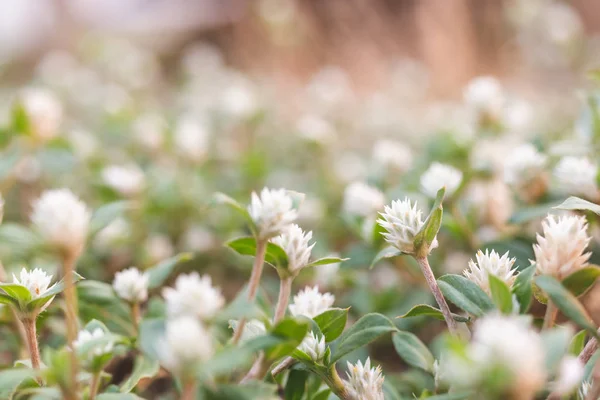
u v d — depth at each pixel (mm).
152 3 2566
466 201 569
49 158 705
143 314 460
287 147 1090
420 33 1824
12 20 2412
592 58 1545
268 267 665
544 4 1664
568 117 1075
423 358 408
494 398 313
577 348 381
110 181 678
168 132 892
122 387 387
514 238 497
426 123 1217
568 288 358
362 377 385
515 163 499
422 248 384
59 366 344
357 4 1947
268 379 386
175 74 2209
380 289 573
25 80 2115
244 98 1054
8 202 807
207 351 329
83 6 2424
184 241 716
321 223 733
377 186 680
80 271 584
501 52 1826
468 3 1825
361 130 1256
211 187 818
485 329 315
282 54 2021
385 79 1849
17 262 520
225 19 2250
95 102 1344
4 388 358
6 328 459
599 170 451
